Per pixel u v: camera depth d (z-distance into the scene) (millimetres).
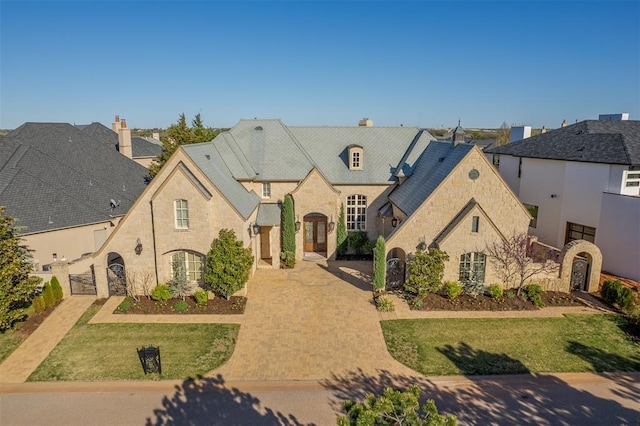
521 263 25547
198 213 25516
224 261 24906
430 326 22875
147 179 44469
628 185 29594
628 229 28797
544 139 38000
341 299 26406
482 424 15641
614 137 31422
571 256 26766
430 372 18828
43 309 24453
